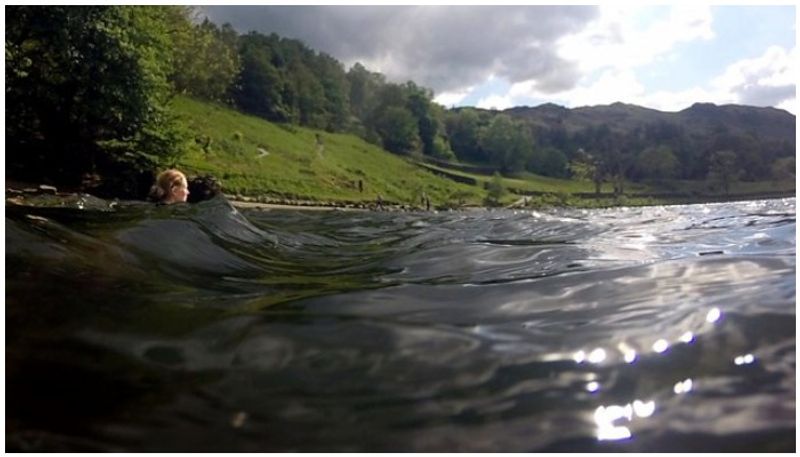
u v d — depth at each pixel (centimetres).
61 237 319
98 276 254
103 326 179
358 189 5909
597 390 133
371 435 116
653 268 274
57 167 2136
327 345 165
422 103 10844
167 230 414
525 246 453
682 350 153
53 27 1962
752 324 168
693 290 219
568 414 122
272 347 164
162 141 2362
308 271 348
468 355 156
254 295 243
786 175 9875
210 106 6631
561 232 648
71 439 114
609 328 174
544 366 147
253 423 121
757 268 256
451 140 11556
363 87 11288
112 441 114
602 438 113
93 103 2122
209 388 137
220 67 6606
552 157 11044
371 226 984
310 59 10569
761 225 635
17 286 217
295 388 138
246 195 3747
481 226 853
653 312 189
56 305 198
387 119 9956
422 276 315
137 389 136
